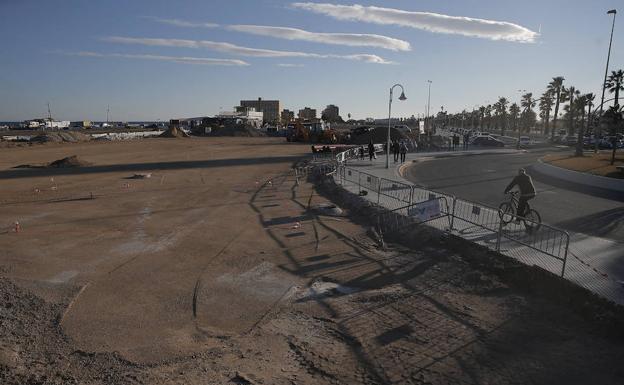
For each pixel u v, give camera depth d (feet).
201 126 307.58
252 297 26.94
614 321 22.03
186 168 100.63
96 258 34.14
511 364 19.24
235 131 287.07
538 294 26.50
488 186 69.41
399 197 56.59
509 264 29.94
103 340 21.33
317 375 18.49
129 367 18.89
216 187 71.51
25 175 87.04
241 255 35.12
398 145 108.68
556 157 114.42
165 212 51.65
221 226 44.73
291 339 21.74
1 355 19.33
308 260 33.96
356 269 31.99
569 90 295.28
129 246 37.45
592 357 19.69
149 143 199.82
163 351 20.33
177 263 33.14
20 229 43.14
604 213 48.08
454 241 36.17
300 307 25.55
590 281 26.58
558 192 64.08
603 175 73.00
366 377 18.37
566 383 17.79
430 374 18.56
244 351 20.48
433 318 24.00
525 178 39.40
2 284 28.04
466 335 21.99
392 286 28.81
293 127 241.55
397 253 35.76
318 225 45.11
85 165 106.01
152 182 77.41
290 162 115.24
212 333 22.25
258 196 63.00
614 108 133.90
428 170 94.27
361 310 25.14
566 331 22.17
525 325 22.91
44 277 29.73
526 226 37.17
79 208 53.93
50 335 21.75
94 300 26.16
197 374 18.39
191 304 25.82
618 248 33.88
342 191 62.85
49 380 17.65
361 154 119.24
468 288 28.17
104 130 375.25
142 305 25.58
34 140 193.16
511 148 183.11
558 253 30.53
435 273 30.96
